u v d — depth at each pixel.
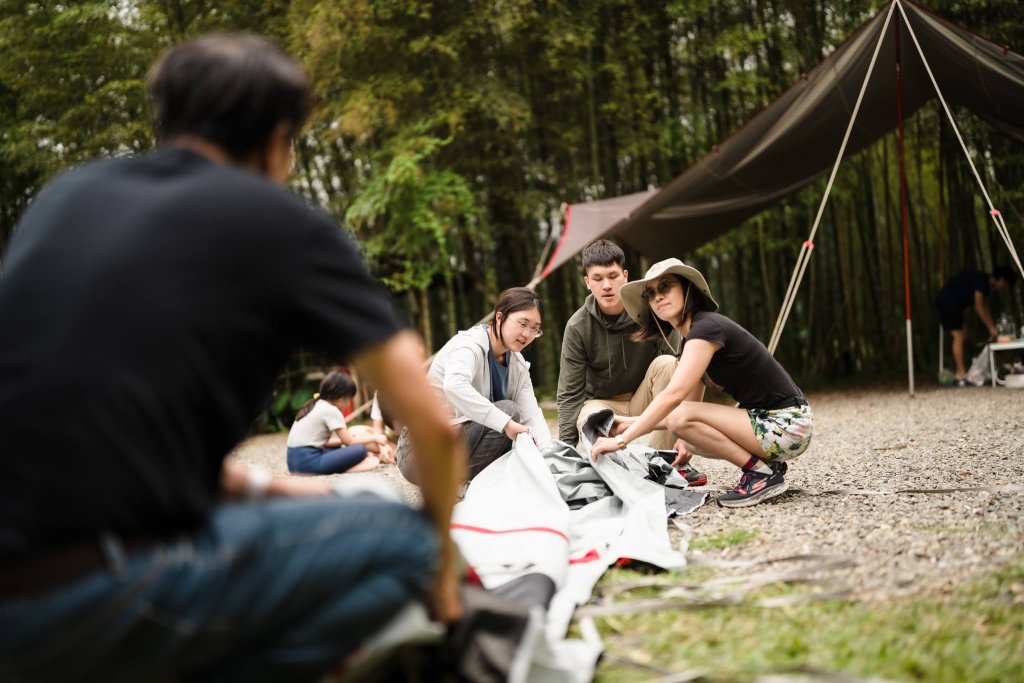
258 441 9.16
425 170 10.21
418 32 9.84
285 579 1.15
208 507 1.13
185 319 1.10
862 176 10.64
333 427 5.61
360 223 10.25
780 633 1.86
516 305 3.43
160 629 1.07
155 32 10.59
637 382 4.12
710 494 3.46
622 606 2.06
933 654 1.71
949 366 10.35
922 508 2.96
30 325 1.09
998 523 2.66
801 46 10.29
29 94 10.36
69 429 1.05
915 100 7.88
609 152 10.55
